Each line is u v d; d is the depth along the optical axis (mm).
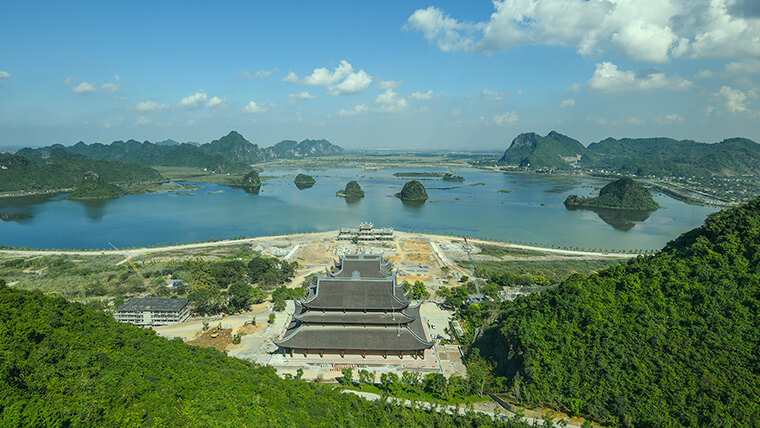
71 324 94562
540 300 126875
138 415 67125
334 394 95062
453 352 130375
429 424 85938
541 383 96688
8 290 96250
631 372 92188
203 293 160375
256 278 197625
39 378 68562
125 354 90250
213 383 85000
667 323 99812
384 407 90250
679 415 81625
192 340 137125
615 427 84750
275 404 81750
